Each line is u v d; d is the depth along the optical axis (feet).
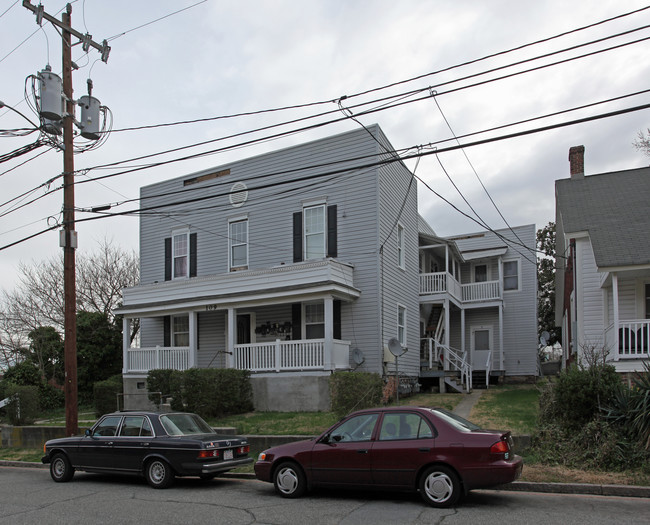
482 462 26.94
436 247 86.84
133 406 72.28
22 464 51.96
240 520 26.00
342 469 29.91
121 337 97.04
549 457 35.81
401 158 42.24
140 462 36.52
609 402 37.65
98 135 52.47
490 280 100.53
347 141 69.15
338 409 51.26
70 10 51.96
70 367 49.01
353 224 67.62
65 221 51.08
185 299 69.41
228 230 76.64
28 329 110.42
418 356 80.33
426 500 27.81
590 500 28.91
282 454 31.71
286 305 71.46
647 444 33.68
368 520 25.30
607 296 58.90
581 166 78.54
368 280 65.98
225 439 36.83
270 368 62.69
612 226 57.36
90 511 29.04
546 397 41.27
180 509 28.84
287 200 72.49
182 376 59.31
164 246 82.17
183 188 81.20
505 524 24.12
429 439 28.43
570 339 75.51
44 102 48.80
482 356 97.35
